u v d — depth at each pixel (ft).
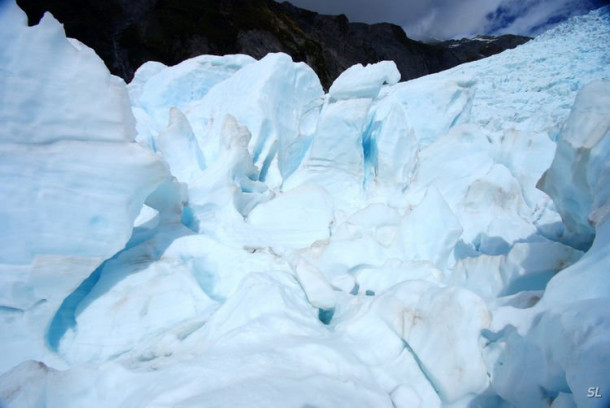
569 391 5.76
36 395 6.96
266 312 9.59
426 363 8.07
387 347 8.98
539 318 6.70
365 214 17.85
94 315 11.17
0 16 9.43
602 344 4.76
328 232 19.45
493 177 18.84
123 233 10.67
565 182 10.39
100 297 11.63
